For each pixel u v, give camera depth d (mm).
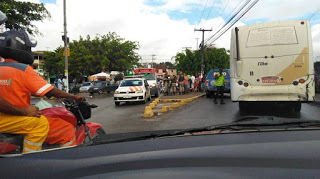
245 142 1341
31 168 1291
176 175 1081
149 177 1090
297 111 9781
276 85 8562
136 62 51656
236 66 8938
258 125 1946
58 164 1288
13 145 2441
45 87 2695
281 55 8492
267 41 8609
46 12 20328
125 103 16297
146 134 2045
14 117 2529
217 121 8531
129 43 49625
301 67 8359
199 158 1185
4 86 2547
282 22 8523
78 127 3557
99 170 1181
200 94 20797
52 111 3006
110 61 47312
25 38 2740
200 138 1496
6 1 18484
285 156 1146
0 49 2629
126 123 8891
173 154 1250
